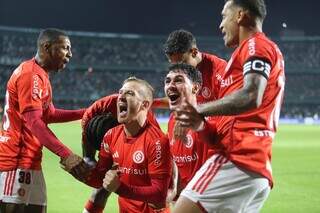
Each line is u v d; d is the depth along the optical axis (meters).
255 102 3.66
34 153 5.34
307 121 55.09
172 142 5.32
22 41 62.66
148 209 4.74
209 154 4.17
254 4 4.09
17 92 5.15
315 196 11.45
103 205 6.11
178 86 4.33
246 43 3.98
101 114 5.32
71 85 61.97
